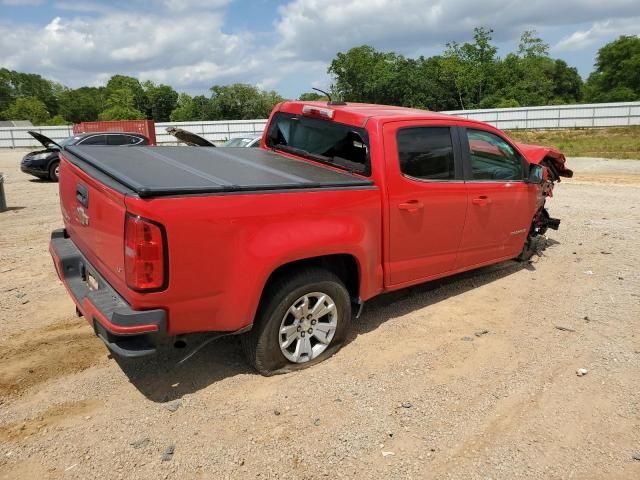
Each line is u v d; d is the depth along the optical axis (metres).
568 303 5.24
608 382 3.78
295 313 3.72
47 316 4.83
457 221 4.82
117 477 2.79
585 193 12.14
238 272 3.25
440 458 2.99
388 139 4.17
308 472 2.86
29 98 100.19
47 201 11.57
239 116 68.75
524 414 3.41
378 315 4.94
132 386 3.66
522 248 6.04
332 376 3.81
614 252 6.99
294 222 3.49
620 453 3.05
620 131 37.69
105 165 3.55
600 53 80.62
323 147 4.62
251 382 3.70
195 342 4.27
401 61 61.12
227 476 2.82
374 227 4.07
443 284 5.80
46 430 3.17
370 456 2.99
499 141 5.31
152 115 79.69
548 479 2.84
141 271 2.90
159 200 2.90
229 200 3.16
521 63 60.31
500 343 4.39
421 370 3.93
